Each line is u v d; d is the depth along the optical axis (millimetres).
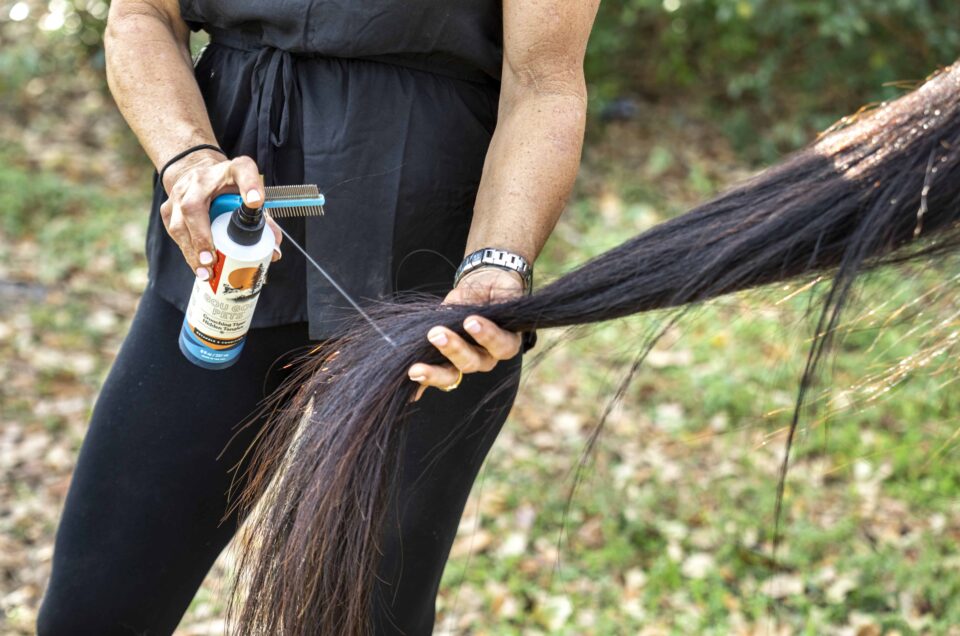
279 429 1571
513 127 1568
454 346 1386
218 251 1429
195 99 1622
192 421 1668
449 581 3035
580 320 1375
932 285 1344
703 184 5664
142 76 1607
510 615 2918
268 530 1520
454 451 1725
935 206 1188
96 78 6363
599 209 5473
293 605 1480
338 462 1436
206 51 1715
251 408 1691
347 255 1626
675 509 3393
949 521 3289
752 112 6379
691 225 1352
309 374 1647
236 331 1521
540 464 3594
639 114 6445
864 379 1560
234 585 1597
